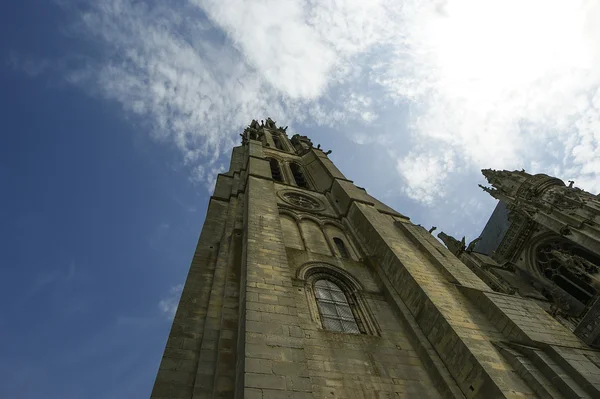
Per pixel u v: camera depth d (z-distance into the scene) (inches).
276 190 1039.0
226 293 537.3
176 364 430.6
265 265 525.7
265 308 436.1
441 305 539.2
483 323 526.3
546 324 527.5
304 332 498.0
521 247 1424.7
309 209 955.3
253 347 375.2
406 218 974.4
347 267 711.1
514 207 1509.6
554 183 1507.1
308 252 722.2
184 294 556.4
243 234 684.1
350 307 606.9
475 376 436.5
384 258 706.8
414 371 487.8
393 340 538.3
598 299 533.3
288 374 355.6
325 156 1429.6
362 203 945.5
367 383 446.3
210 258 668.7
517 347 474.9
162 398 388.2
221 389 388.5
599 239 1067.9
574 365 433.4
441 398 455.8
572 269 1154.0
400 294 620.4
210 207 895.1
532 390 416.8
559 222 1236.5
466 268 667.4
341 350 486.0
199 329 491.5
